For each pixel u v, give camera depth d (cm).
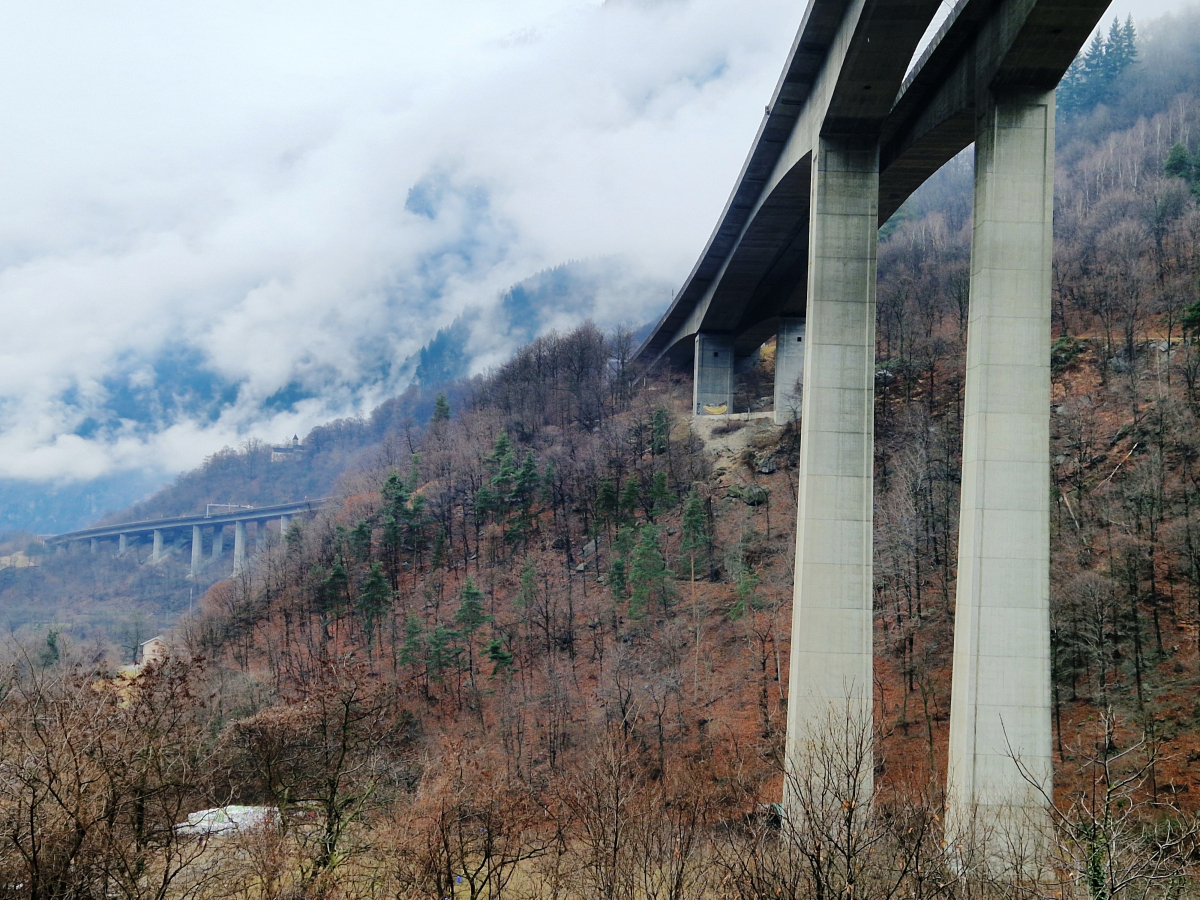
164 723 3088
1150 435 5831
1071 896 2091
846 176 4522
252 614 8581
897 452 6906
